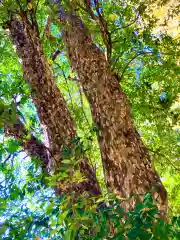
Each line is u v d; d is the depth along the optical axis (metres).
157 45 7.20
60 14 4.75
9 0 5.29
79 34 4.75
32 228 2.25
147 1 6.88
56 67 8.82
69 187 3.99
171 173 8.17
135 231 1.62
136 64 8.02
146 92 7.76
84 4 5.73
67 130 4.92
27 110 5.80
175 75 7.49
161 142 8.07
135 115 7.86
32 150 4.89
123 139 3.91
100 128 4.12
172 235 1.74
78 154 2.92
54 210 2.35
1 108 1.84
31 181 2.83
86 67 4.55
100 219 1.99
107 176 3.81
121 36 7.06
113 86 4.39
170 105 7.55
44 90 5.31
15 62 8.68
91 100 4.37
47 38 7.00
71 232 2.10
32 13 5.94
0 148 2.79
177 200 8.88
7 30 6.79
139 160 3.73
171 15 7.41
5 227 2.17
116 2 7.38
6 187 2.58
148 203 1.72
